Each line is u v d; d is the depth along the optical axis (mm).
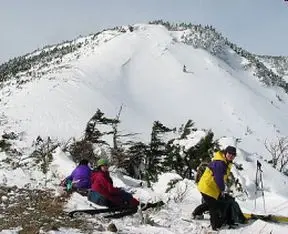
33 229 6887
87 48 172750
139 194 11109
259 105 157250
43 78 117750
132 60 165875
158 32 196125
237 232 7871
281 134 138875
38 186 10625
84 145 16266
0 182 10578
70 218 7910
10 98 98125
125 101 126375
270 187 15055
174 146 18328
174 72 166375
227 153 8141
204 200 8406
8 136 22984
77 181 10586
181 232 7680
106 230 7258
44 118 79125
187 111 139500
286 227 8289
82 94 104125
